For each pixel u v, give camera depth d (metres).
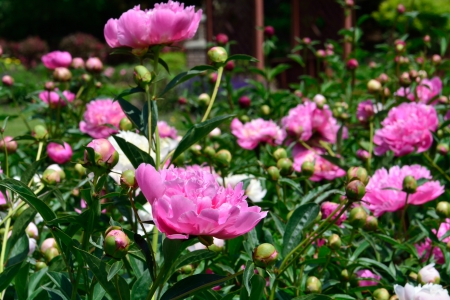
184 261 0.98
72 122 2.32
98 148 1.00
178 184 0.87
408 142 1.68
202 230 0.85
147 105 1.13
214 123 1.11
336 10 7.36
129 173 0.97
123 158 1.38
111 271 0.91
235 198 0.89
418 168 1.46
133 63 11.94
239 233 0.87
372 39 10.98
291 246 1.15
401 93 2.19
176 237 0.85
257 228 1.21
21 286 1.07
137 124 1.14
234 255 1.29
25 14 16.73
